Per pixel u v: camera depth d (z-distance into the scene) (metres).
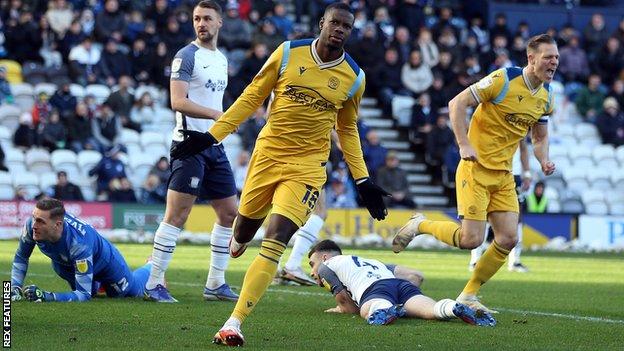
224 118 9.62
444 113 34.41
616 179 35.69
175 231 12.69
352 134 10.18
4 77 31.91
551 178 34.97
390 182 31.75
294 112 9.74
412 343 9.55
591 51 40.78
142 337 9.54
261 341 9.52
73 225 12.02
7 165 29.98
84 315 11.00
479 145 11.76
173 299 12.70
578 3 44.22
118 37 34.34
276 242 9.40
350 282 11.48
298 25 38.97
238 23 36.47
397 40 37.19
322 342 9.52
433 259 24.12
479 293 15.41
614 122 37.25
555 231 31.80
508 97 11.62
